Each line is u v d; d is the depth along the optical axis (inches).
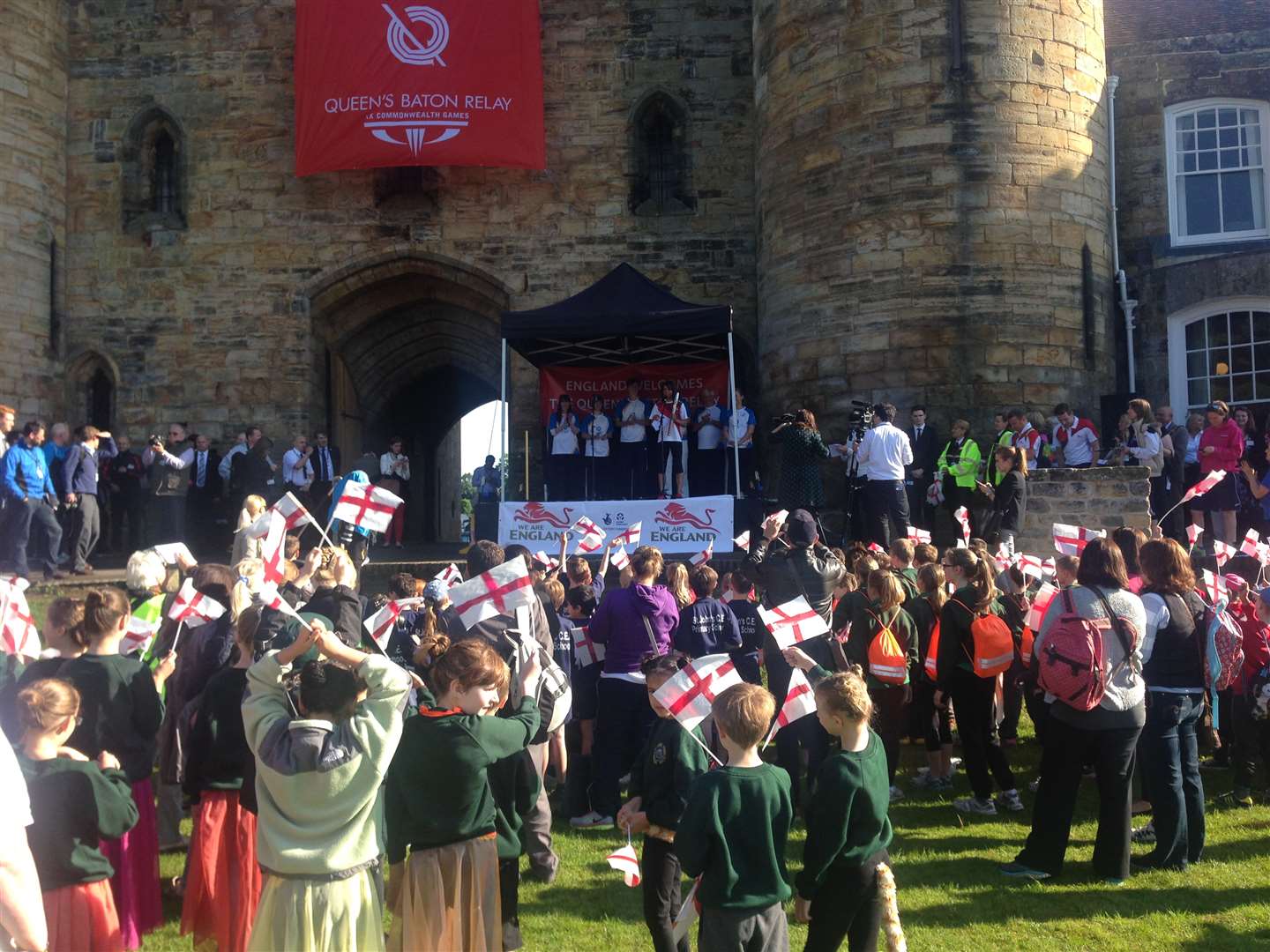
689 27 791.1
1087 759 251.3
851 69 629.0
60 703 174.9
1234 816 299.1
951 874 257.3
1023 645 322.3
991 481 530.0
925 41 610.5
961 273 602.9
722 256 781.9
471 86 761.0
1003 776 302.7
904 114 612.4
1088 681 237.5
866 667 299.0
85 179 794.8
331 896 153.6
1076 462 562.9
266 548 194.9
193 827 212.7
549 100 792.9
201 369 784.9
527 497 738.2
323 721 156.3
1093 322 628.7
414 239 788.0
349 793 156.4
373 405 947.3
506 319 618.8
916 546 358.6
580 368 780.6
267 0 792.9
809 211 645.9
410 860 171.8
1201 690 260.4
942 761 324.5
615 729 292.2
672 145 801.6
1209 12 764.6
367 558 606.2
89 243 792.3
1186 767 264.1
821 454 520.1
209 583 246.1
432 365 1006.4
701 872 168.7
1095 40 647.8
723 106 786.8
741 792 168.2
